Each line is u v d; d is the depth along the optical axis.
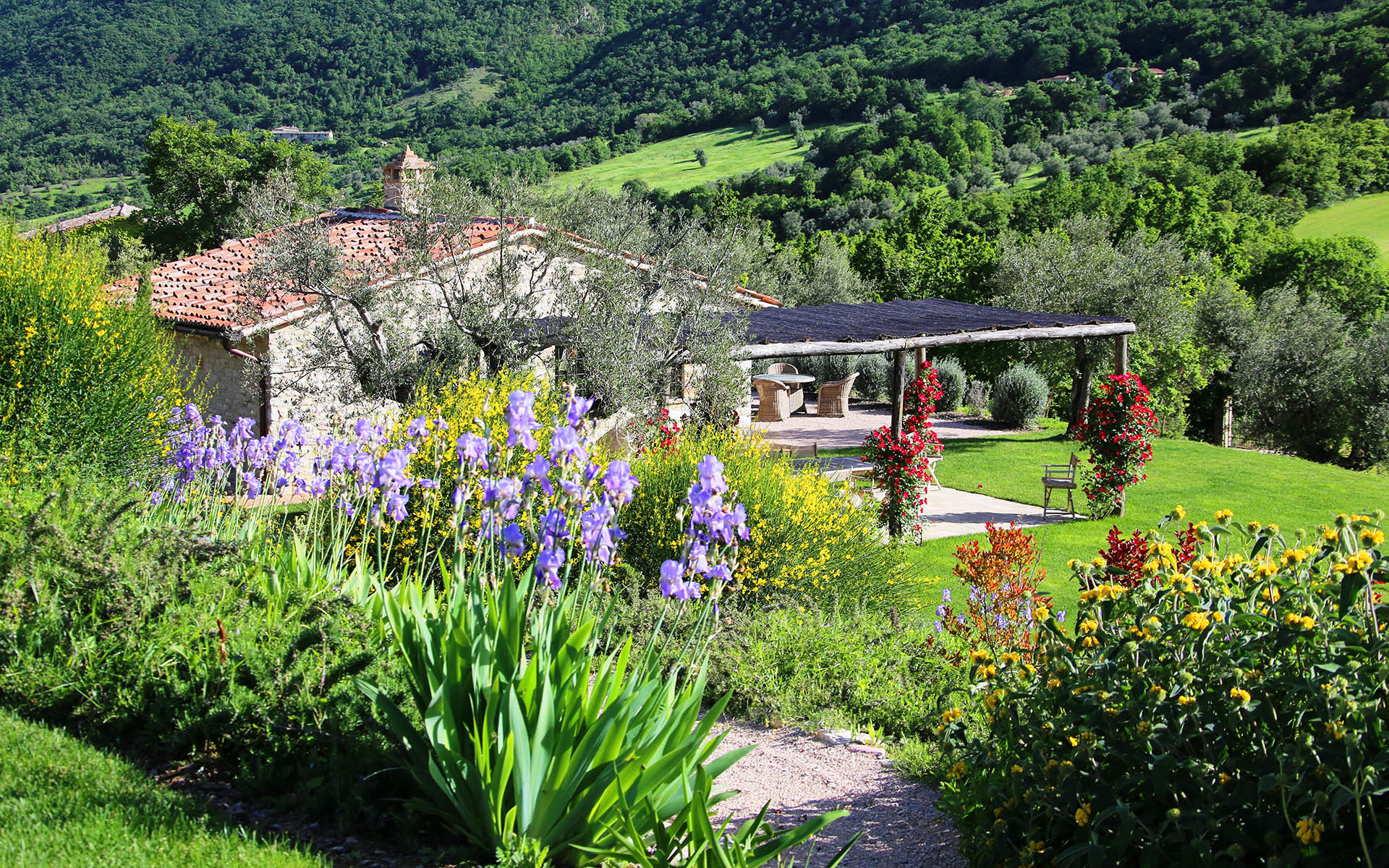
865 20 103.25
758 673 6.30
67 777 3.45
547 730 3.27
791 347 13.02
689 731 3.56
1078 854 3.14
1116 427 14.59
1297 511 15.57
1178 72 79.69
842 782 5.05
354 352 12.16
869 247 36.25
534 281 12.84
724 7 108.06
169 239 35.06
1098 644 3.57
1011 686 3.85
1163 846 3.18
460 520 4.31
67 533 4.78
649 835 3.46
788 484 8.62
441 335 11.87
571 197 14.12
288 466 6.28
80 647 4.16
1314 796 2.86
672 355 12.40
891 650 6.95
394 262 12.31
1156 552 3.68
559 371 11.70
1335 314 30.33
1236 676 3.14
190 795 3.57
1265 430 29.83
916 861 4.01
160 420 8.95
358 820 3.49
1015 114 76.44
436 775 3.27
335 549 5.85
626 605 6.93
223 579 4.70
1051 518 14.87
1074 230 25.19
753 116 91.12
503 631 3.46
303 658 3.96
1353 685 3.06
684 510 3.83
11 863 2.75
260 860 2.98
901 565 9.40
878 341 13.32
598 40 113.94
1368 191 57.81
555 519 3.75
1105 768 3.47
